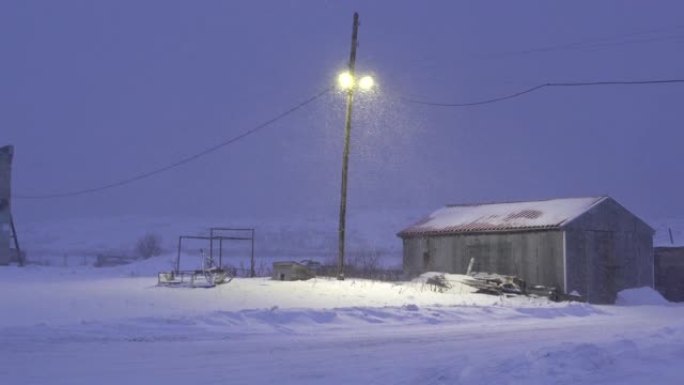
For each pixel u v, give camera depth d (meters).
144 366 13.29
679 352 12.94
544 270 36.12
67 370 12.73
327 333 18.98
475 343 17.31
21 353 14.45
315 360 14.20
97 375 12.34
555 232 35.91
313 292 29.89
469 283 34.34
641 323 23.73
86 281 36.84
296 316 21.09
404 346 16.56
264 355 14.80
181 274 35.25
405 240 43.38
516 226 37.25
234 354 14.88
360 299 27.86
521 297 33.59
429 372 12.02
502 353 14.81
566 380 10.79
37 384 11.52
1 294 28.31
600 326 22.31
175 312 22.28
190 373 12.69
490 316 24.41
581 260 35.97
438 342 17.44
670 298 42.72
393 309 23.62
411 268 42.69
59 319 20.27
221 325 19.41
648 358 12.41
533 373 11.23
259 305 24.97
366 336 18.48
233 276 39.06
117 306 24.03
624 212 38.09
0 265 55.97
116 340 16.50
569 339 18.20
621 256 37.59
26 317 20.80
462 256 39.91
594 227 36.69
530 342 17.55
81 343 15.95
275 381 12.03
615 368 11.62
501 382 10.84
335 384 11.70
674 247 43.03
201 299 26.62
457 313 24.20
